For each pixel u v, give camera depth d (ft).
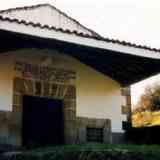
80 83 35.45
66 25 37.01
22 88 32.83
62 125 34.12
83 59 34.91
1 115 31.37
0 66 32.24
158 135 35.01
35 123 33.53
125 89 37.65
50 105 34.27
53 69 34.40
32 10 36.47
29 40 28.99
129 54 30.55
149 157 23.15
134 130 36.50
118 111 36.63
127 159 22.53
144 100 64.39
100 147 23.80
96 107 35.65
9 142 31.22
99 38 29.45
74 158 22.41
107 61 34.01
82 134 34.50
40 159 23.66
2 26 26.12
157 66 33.37
